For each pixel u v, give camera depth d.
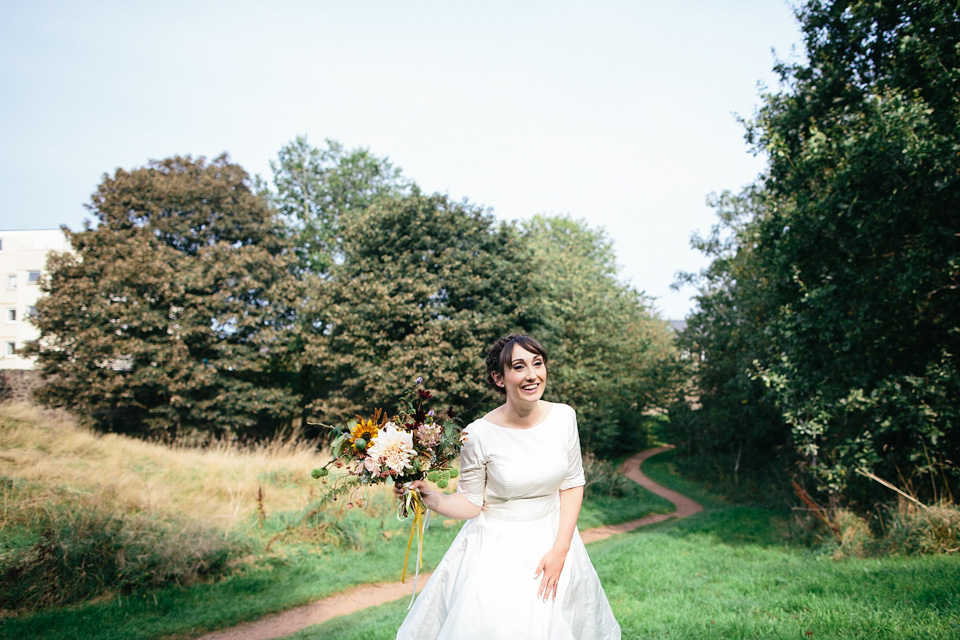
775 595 6.01
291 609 8.79
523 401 3.00
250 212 28.98
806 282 11.55
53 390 25.03
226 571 9.68
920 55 10.04
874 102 10.28
